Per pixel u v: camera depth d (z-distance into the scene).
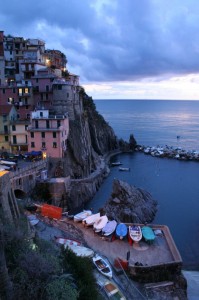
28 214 42.94
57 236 38.41
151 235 41.53
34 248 24.12
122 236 41.38
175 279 36.00
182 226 61.44
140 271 35.09
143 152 145.50
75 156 81.75
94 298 22.72
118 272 34.72
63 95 87.75
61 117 74.50
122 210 58.34
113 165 116.75
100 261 33.78
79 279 23.64
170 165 118.12
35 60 96.25
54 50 127.38
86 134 98.75
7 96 86.56
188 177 100.06
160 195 81.06
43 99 89.12
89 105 129.75
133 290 32.91
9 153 74.25
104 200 76.50
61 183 65.12
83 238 41.62
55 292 19.12
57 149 73.12
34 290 18.45
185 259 49.56
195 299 38.66
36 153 71.44
